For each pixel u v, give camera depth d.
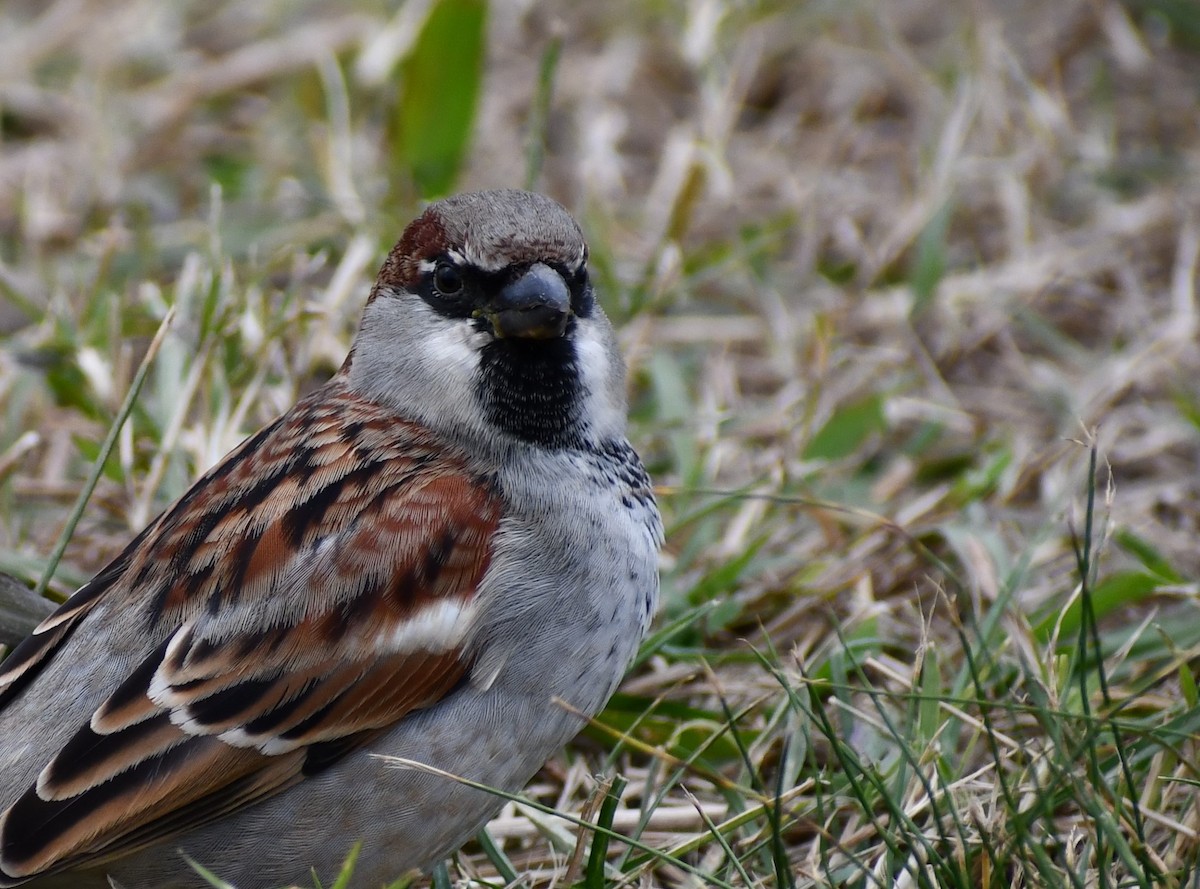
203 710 7.24
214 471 8.00
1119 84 15.45
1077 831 7.72
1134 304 12.91
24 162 14.17
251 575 7.43
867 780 8.06
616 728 9.08
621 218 13.87
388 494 7.64
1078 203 14.03
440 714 7.49
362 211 12.73
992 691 9.00
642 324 12.13
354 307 11.66
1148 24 15.99
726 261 12.68
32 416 11.13
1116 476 11.59
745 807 8.43
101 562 10.17
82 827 7.01
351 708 7.38
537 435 7.91
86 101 14.48
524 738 7.59
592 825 7.38
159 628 7.41
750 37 15.14
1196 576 10.36
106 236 12.71
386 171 13.92
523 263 7.92
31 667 7.55
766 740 8.76
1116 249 13.41
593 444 8.02
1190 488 11.27
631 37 15.50
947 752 8.38
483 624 7.49
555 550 7.66
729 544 10.38
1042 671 8.52
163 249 12.93
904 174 14.12
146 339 11.54
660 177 13.88
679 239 12.47
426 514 7.58
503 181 14.32
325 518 7.56
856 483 11.30
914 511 10.57
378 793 7.39
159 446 10.21
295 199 13.40
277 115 14.41
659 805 8.66
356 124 14.23
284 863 7.44
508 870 8.07
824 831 7.42
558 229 8.03
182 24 15.55
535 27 15.79
